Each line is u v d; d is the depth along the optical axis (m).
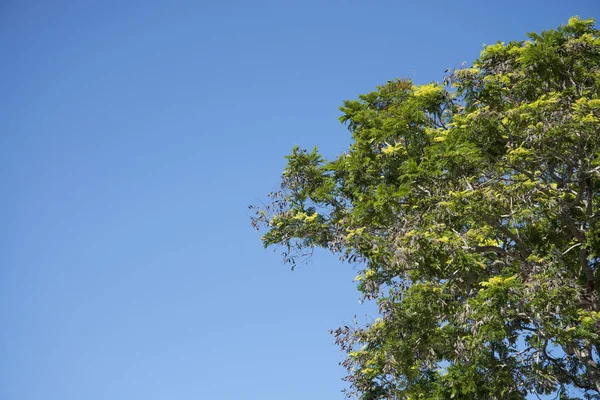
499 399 22.11
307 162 25.56
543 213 22.73
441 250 21.56
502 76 24.19
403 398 23.75
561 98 23.17
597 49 23.78
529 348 22.50
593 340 21.20
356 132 24.91
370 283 22.62
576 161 22.92
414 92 24.45
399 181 23.64
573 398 23.36
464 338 21.55
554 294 20.20
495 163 22.88
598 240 22.88
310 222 24.59
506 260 23.73
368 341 23.75
